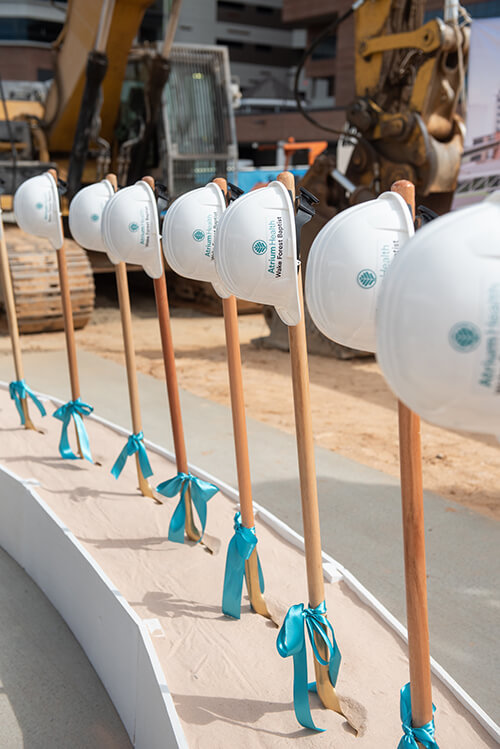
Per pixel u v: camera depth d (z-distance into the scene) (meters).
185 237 2.91
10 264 10.72
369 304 1.83
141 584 3.38
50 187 4.39
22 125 12.83
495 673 3.23
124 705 2.86
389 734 2.42
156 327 12.16
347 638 2.91
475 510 5.08
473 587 3.99
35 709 2.95
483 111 8.79
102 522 4.00
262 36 54.69
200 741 2.40
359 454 6.21
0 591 3.82
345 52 38.78
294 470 5.75
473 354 1.27
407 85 9.36
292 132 39.91
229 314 2.88
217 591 3.32
